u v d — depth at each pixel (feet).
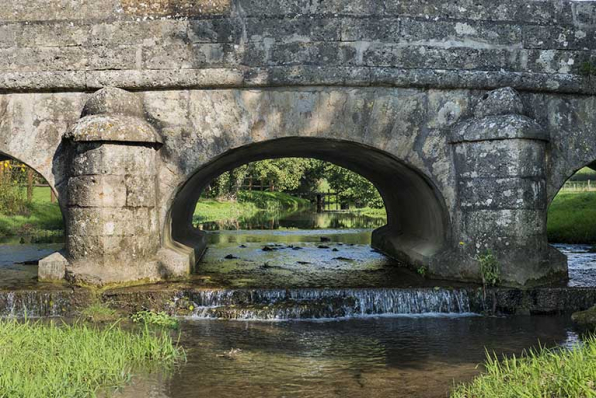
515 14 30.12
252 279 31.09
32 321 24.82
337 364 19.44
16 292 26.21
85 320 25.03
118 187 28.12
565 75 30.07
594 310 24.85
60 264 28.50
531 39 30.12
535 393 14.46
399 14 29.48
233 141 29.71
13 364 17.61
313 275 32.81
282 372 18.58
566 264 29.58
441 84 29.55
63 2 29.81
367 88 29.68
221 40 29.32
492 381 16.38
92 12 29.66
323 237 56.59
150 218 29.35
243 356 20.24
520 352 20.65
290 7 29.27
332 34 29.17
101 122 27.71
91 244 27.86
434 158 30.14
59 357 18.48
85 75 29.30
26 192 86.79
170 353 20.35
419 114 30.01
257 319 25.50
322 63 29.19
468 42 29.81
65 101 29.89
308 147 35.19
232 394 16.63
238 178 134.82
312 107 29.60
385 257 42.27
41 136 29.89
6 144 29.94
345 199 149.69
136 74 29.25
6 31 29.81
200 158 29.84
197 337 22.65
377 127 29.86
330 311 26.12
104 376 17.76
